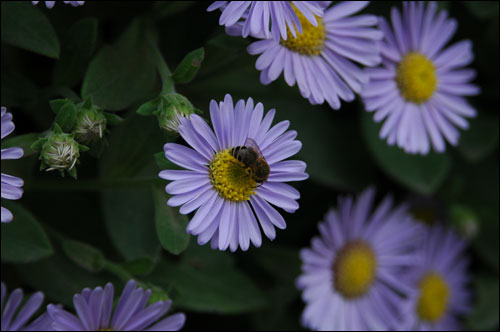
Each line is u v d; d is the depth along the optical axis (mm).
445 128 502
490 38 526
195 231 417
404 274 528
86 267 441
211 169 422
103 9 472
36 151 418
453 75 505
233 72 486
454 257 548
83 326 421
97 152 423
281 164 427
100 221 476
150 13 459
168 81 429
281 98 503
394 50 490
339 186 510
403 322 526
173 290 469
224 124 421
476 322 541
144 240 461
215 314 507
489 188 541
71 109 416
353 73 460
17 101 455
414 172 506
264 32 428
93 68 444
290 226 520
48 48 438
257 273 508
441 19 497
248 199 425
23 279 453
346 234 512
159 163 420
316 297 501
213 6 425
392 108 489
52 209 473
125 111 466
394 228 520
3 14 437
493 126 536
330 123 514
